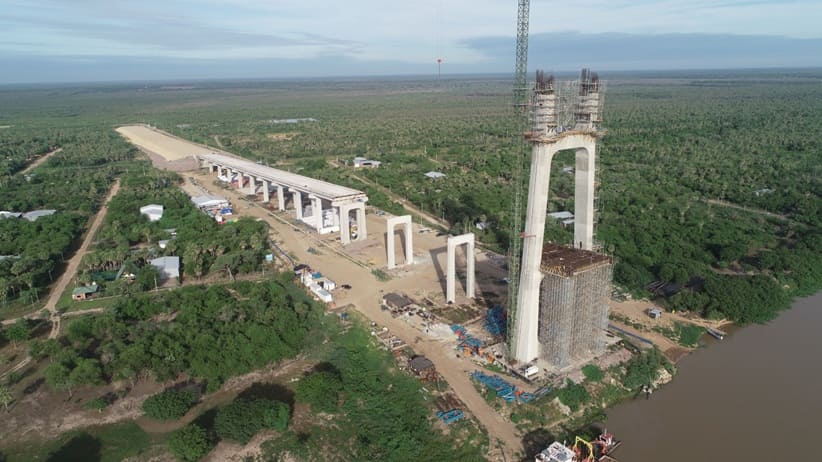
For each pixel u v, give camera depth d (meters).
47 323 110.81
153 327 102.31
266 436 76.88
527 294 87.88
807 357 97.19
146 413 80.88
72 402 84.88
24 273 126.75
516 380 87.62
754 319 109.12
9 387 88.81
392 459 72.50
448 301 116.88
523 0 83.81
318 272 134.88
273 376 92.25
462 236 114.94
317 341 102.75
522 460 71.94
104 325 104.00
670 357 97.00
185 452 71.31
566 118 86.50
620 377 89.31
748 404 84.06
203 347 95.62
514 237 91.56
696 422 79.88
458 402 83.19
